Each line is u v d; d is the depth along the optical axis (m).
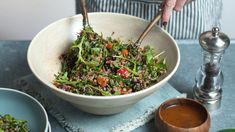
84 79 0.80
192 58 0.96
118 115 0.81
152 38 0.88
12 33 1.78
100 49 0.84
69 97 0.71
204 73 0.83
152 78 0.82
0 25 1.75
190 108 0.78
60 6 1.71
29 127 0.75
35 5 1.70
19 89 0.87
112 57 0.83
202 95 0.83
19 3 1.69
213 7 1.17
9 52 0.98
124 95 0.71
